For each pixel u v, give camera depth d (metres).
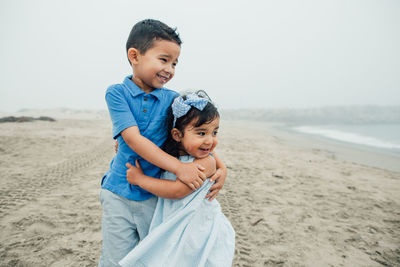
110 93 1.30
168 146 1.43
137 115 1.35
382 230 3.28
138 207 1.35
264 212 3.61
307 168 6.37
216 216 1.42
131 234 1.38
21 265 2.21
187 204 1.30
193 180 1.25
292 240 2.93
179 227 1.26
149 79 1.32
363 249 2.83
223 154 7.51
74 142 8.21
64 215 3.15
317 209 3.84
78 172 5.04
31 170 5.02
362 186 5.09
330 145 11.48
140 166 1.36
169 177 1.38
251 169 5.91
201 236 1.33
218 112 1.35
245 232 3.04
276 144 10.70
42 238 2.62
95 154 6.67
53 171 5.02
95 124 14.30
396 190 4.91
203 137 1.31
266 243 2.83
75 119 17.22
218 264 1.33
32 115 20.67
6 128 10.24
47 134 9.38
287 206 3.87
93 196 3.80
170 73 1.33
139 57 1.30
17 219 2.97
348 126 23.48
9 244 2.49
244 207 3.74
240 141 10.66
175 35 1.30
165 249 1.24
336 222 3.44
